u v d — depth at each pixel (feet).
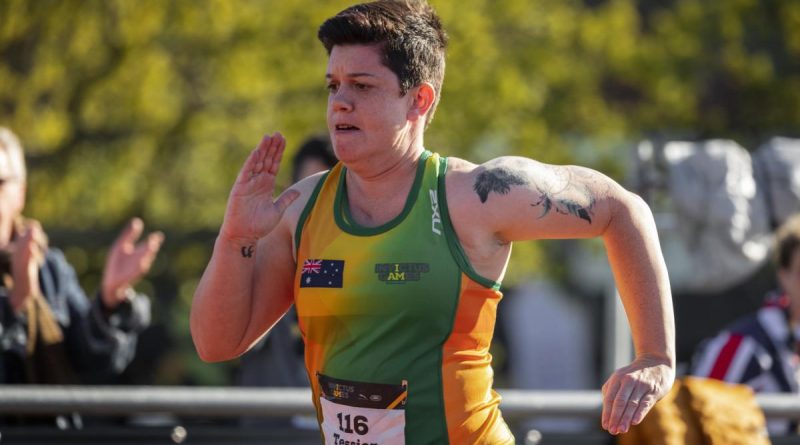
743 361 46.96
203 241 99.81
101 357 45.68
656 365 27.04
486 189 27.81
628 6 112.68
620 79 113.09
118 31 100.94
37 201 100.94
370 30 27.25
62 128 98.48
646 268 27.84
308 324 28.45
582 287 128.77
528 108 100.22
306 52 99.66
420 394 27.68
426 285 27.30
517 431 44.75
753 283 113.91
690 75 113.29
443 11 95.71
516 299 131.03
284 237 29.66
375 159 27.71
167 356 98.37
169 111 102.63
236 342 29.68
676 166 62.64
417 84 27.76
